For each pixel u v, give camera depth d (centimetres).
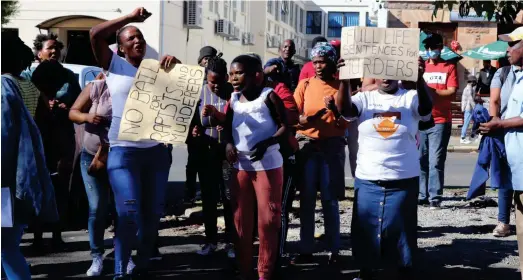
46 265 641
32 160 464
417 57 507
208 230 671
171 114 525
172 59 533
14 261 464
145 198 551
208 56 714
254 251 692
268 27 4044
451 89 872
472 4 680
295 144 551
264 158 536
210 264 643
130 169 534
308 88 628
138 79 527
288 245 713
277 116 537
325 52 613
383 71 510
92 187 601
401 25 2259
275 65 641
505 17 682
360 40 511
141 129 521
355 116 538
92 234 606
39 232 691
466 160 1636
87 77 894
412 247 537
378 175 527
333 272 612
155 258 654
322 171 621
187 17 2736
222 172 609
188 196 948
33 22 2478
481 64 2306
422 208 914
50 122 656
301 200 632
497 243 724
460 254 677
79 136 666
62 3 2467
